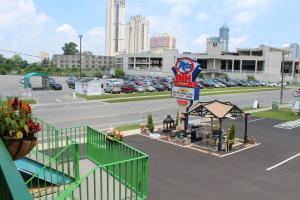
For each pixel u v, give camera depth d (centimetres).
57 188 865
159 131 2431
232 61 11700
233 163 1709
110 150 1090
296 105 3594
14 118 424
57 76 11169
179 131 2281
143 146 2012
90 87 4978
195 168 1605
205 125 2656
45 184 870
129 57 13800
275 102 3878
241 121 3070
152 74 12181
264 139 2314
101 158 1140
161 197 1230
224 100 4919
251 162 1739
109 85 5716
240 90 7050
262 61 11525
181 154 1853
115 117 3077
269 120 3166
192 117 3178
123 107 3797
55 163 984
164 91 6134
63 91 5588
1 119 418
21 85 6838
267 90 7444
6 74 11512
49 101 4147
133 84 5938
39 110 3375
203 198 1238
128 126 2628
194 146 2041
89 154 1227
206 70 11569
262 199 1252
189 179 1442
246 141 2169
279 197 1278
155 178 1440
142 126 2406
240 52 12475
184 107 2395
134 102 4306
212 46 11888
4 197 336
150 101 4453
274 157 1850
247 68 11862
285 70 12094
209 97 5256
